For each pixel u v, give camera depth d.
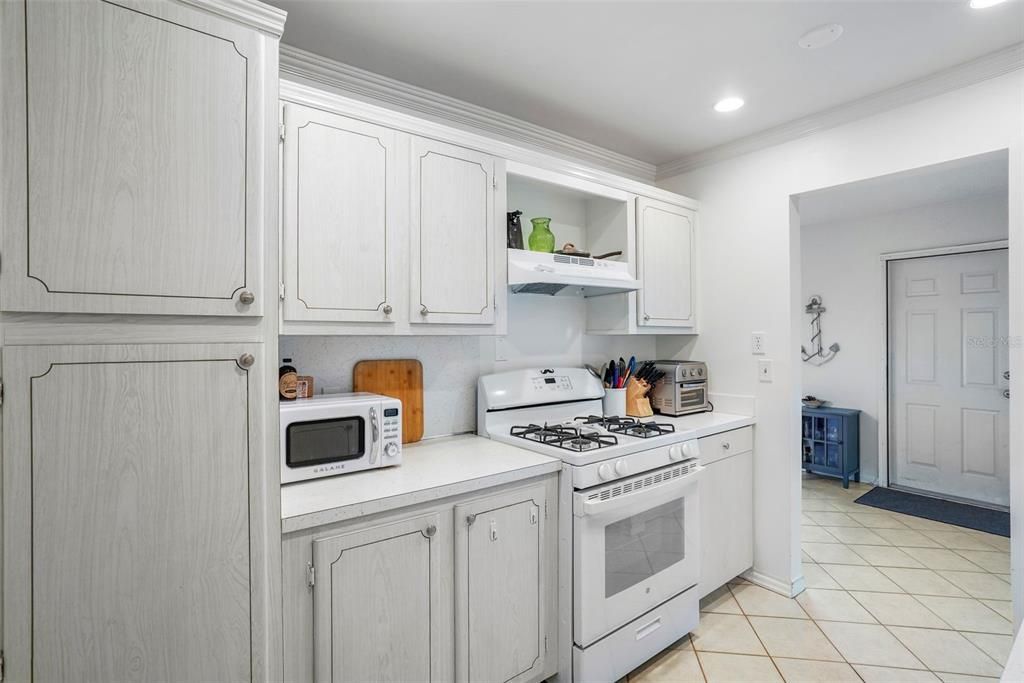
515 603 1.71
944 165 2.05
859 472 4.39
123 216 1.04
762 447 2.61
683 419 2.57
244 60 1.19
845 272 4.41
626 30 1.74
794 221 2.56
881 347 4.20
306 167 1.53
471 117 2.30
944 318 3.92
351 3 1.59
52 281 0.98
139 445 1.07
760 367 2.62
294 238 1.50
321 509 1.31
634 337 3.02
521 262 2.03
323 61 1.89
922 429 4.04
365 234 1.64
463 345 2.28
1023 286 1.83
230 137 1.17
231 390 1.17
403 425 2.08
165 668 1.10
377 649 1.42
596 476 1.79
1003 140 1.88
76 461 1.01
